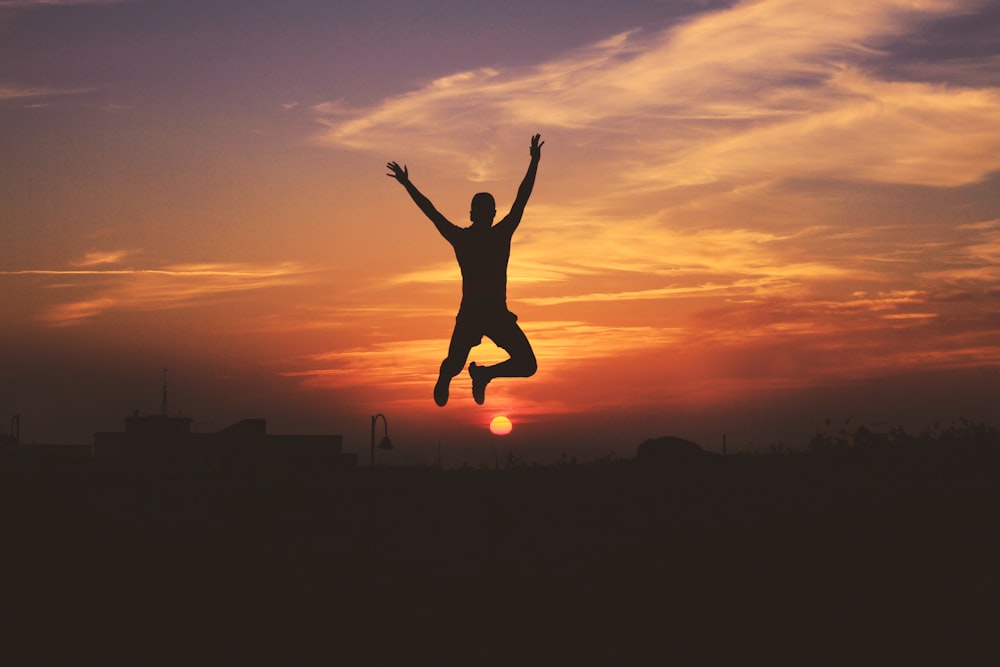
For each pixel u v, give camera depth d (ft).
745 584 68.59
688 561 73.00
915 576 65.92
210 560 81.61
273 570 79.15
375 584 75.66
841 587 66.33
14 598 73.92
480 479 97.96
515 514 86.69
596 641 65.00
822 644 60.54
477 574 75.77
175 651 66.13
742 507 80.18
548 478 95.71
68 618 71.15
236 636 69.00
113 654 65.21
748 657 60.49
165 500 96.48
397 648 66.13
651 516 81.82
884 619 61.93
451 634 67.56
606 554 76.23
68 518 90.33
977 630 59.26
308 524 88.94
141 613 71.61
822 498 78.79
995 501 73.31
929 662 57.11
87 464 110.73
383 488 97.91
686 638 63.16
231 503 95.55
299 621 70.28
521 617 69.05
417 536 84.38
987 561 66.28
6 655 65.87
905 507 74.69
